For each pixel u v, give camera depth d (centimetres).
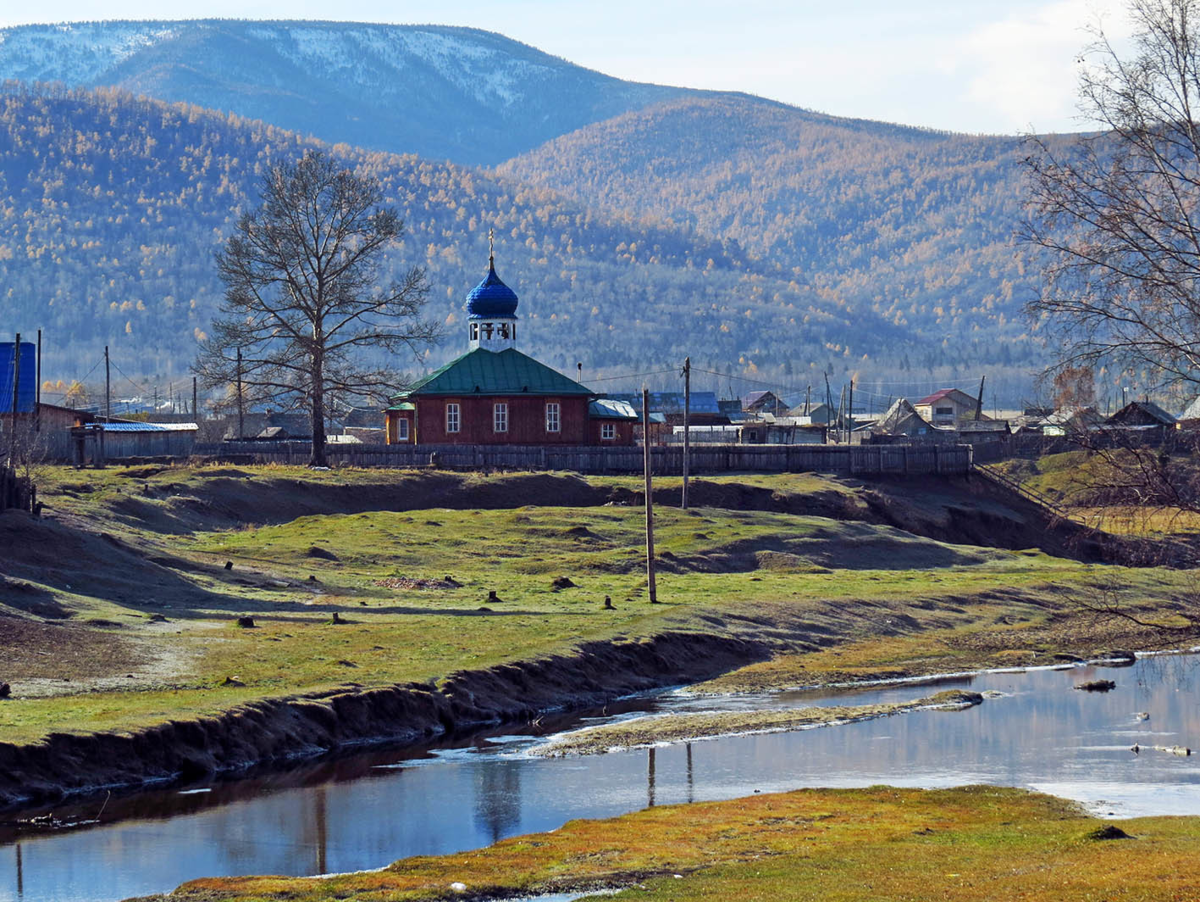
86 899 6406
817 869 6669
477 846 7569
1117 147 6525
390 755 9894
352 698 10344
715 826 7850
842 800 8662
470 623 13812
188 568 15362
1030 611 18038
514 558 19375
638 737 10731
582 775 9438
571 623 14150
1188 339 6309
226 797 8456
